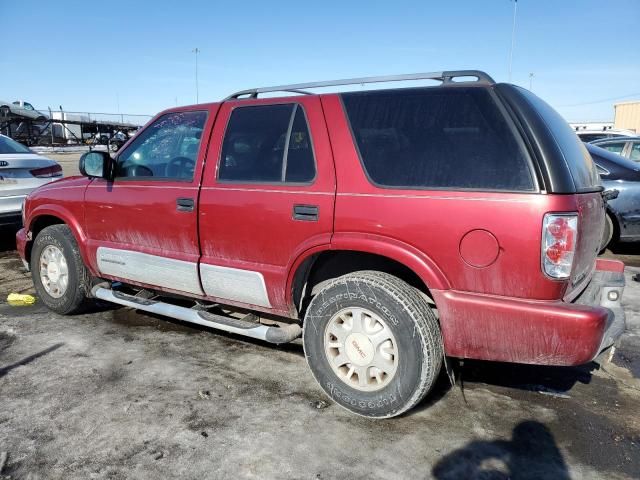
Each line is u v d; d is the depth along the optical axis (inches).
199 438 108.7
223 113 140.3
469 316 102.9
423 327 106.7
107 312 189.3
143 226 151.9
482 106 106.1
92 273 173.8
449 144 106.7
